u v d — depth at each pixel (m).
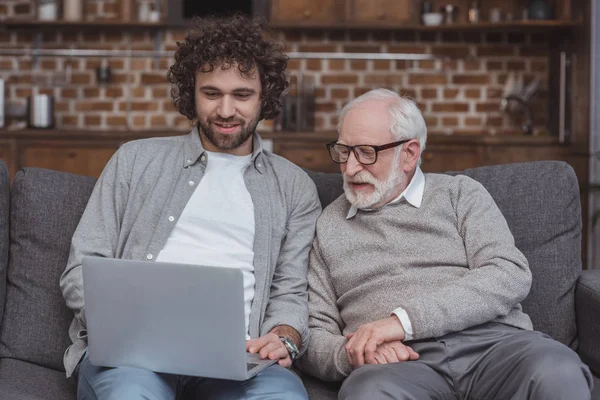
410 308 1.93
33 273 2.18
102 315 1.74
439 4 6.34
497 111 6.34
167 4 6.23
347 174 2.12
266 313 2.09
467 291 1.95
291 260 2.16
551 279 2.25
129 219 2.10
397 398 1.77
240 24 2.16
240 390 1.79
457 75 6.34
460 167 5.84
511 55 6.35
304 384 2.08
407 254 2.10
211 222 2.10
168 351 1.73
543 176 2.33
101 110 6.35
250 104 2.14
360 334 1.93
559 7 5.98
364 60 6.35
